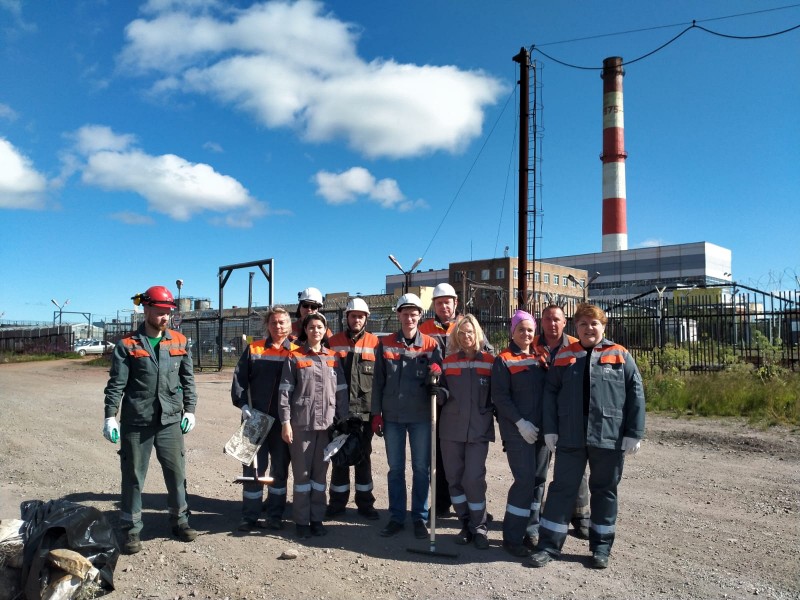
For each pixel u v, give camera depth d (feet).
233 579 14.94
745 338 56.75
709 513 19.69
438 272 266.98
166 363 17.10
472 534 17.43
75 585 13.20
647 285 234.99
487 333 66.44
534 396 16.74
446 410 17.56
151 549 16.96
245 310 117.39
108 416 16.26
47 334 161.48
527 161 66.95
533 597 13.75
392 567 15.66
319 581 14.79
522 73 67.72
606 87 237.25
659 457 27.50
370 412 19.48
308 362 18.16
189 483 24.18
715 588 14.10
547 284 216.74
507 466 26.89
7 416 41.24
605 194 239.91
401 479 18.61
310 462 18.21
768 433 31.53
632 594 13.84
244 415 18.57
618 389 15.57
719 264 263.70
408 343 18.97
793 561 15.64
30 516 14.51
